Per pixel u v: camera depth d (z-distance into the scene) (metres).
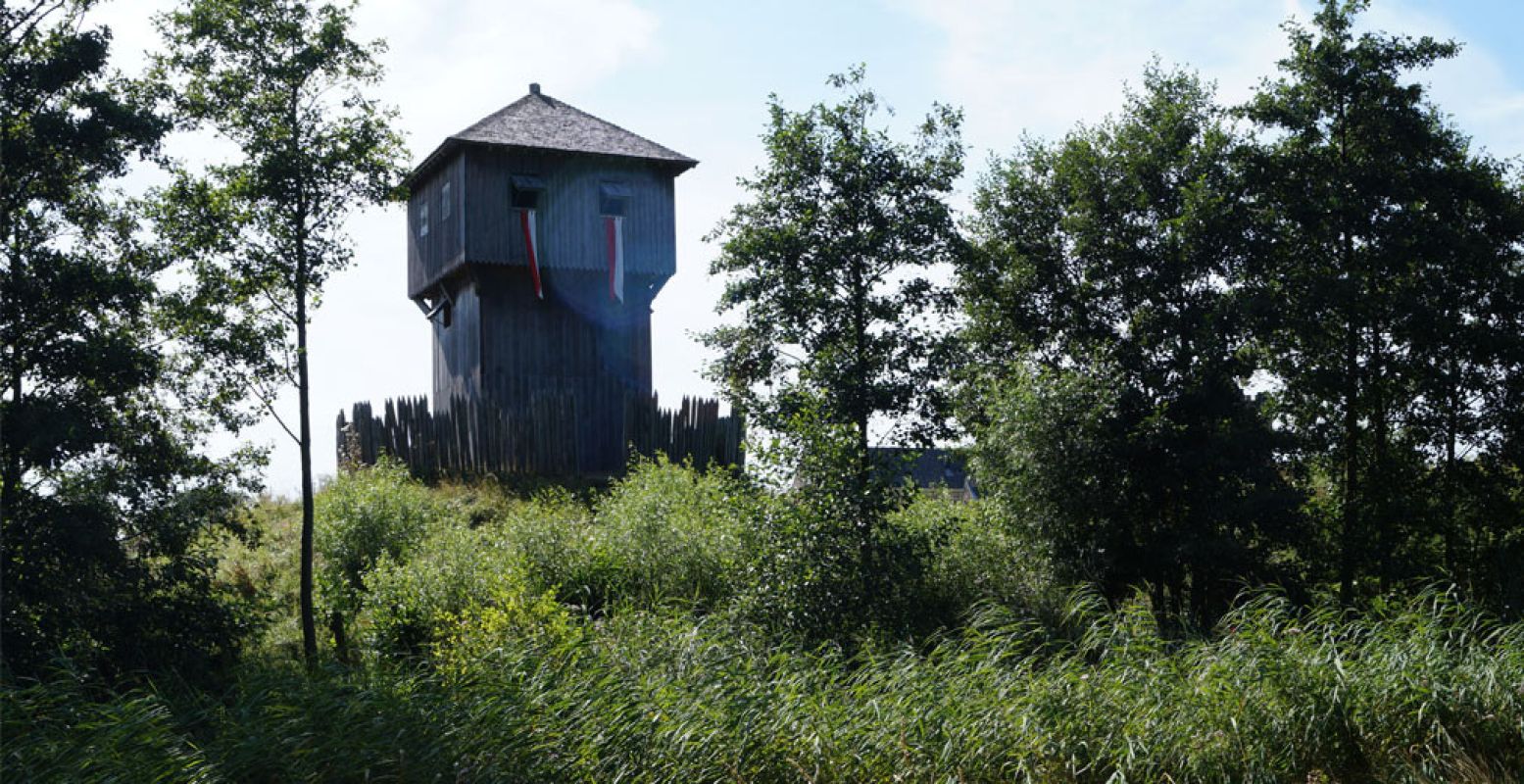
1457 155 23.09
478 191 29.50
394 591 16.09
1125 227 23.36
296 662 14.06
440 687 10.08
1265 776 8.72
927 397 19.92
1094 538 19.47
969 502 22.17
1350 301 21.69
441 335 33.31
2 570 12.17
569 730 8.95
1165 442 20.36
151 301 14.12
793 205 20.22
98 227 14.30
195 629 13.52
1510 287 22.50
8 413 12.55
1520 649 10.64
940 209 19.69
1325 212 22.19
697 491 21.84
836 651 12.29
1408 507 21.52
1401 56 22.73
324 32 14.98
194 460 14.21
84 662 12.23
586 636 12.16
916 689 9.93
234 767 8.46
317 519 20.97
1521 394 22.59
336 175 15.16
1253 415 21.55
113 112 13.57
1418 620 10.95
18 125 13.34
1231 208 22.30
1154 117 24.02
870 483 14.84
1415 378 22.66
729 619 13.89
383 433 30.75
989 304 25.00
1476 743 9.11
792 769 8.77
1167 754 8.95
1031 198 24.95
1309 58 22.78
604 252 30.66
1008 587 17.59
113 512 13.37
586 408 30.50
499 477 27.09
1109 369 21.30
